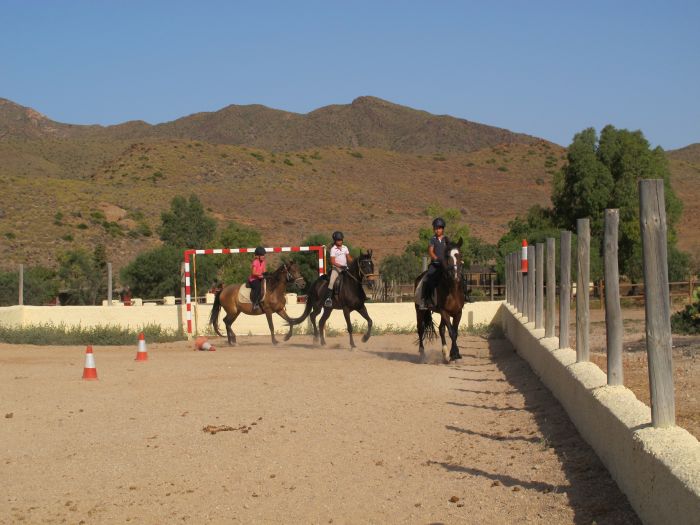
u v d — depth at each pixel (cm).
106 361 1691
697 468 501
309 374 1434
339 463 783
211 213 9181
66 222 7131
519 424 955
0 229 6662
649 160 4478
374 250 8262
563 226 4672
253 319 2523
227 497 680
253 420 991
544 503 634
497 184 12494
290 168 11912
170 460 798
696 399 938
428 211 5109
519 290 1931
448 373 1462
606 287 796
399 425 960
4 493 696
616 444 667
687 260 3750
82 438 895
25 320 2505
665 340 605
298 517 629
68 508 655
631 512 593
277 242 8394
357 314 2530
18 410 1066
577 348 980
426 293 1658
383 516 627
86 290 4428
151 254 4400
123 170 10781
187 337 2397
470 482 706
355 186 11569
